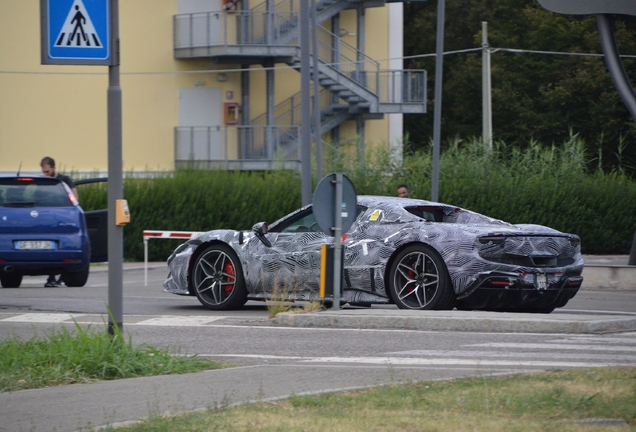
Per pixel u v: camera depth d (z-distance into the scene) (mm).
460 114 95312
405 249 21547
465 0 99625
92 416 11711
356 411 11680
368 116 72500
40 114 61406
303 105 43000
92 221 31953
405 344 17875
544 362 15523
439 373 14469
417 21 100312
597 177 57469
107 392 13172
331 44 72000
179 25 65312
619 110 82500
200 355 16906
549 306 22062
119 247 16094
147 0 64438
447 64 99500
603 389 12617
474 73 92000
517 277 20609
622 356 16141
